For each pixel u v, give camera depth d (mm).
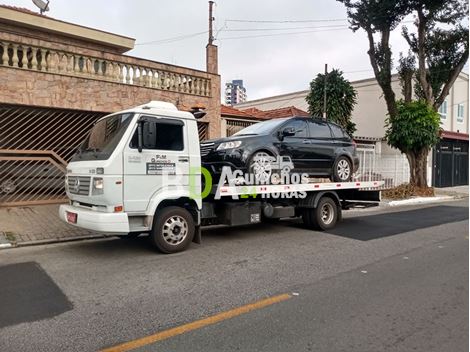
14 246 7113
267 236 8195
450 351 3381
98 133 6770
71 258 6371
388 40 17797
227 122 16406
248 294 4727
